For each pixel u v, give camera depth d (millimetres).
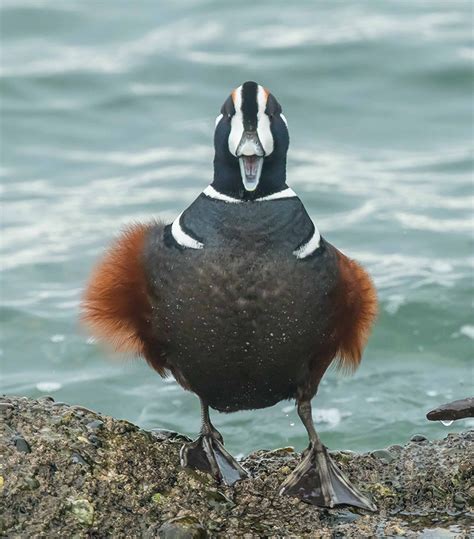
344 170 20406
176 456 9688
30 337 15562
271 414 13297
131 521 8961
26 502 8852
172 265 9133
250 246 9008
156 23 26828
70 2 27344
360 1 27562
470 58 24000
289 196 9219
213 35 25969
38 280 17016
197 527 8898
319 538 9031
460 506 9531
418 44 24719
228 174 9148
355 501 9500
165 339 9398
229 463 9828
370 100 23125
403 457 10133
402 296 16078
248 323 9039
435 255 17375
